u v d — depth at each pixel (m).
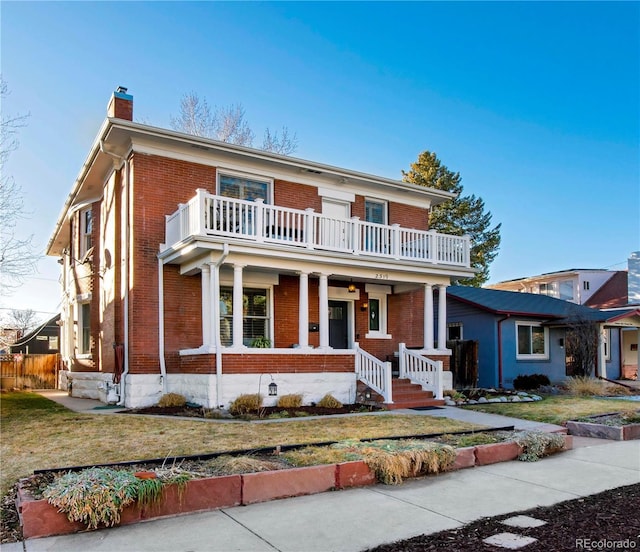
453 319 22.53
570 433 10.55
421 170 42.03
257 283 15.04
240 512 5.34
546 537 4.66
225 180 15.12
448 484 6.49
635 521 5.09
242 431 9.27
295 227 15.45
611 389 17.77
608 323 21.36
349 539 4.62
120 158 14.55
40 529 4.64
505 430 9.55
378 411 12.66
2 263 16.88
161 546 4.43
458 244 17.22
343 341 17.00
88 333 18.20
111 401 13.83
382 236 15.92
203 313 12.88
